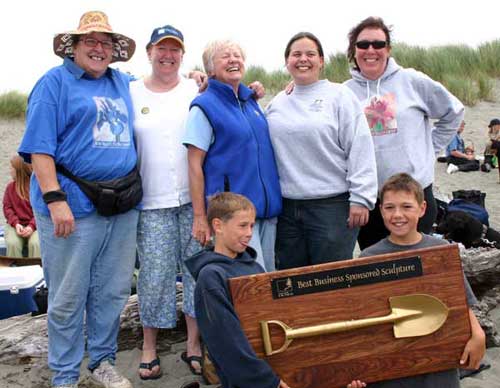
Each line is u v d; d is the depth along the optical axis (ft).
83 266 11.66
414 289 9.52
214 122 11.94
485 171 40.19
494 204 31.78
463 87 59.00
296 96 12.87
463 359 9.63
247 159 12.13
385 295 9.47
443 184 37.60
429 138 13.98
